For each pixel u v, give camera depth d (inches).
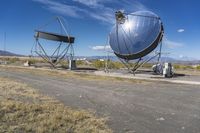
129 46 1568.7
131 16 1587.1
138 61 1626.5
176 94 830.5
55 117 464.4
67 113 507.2
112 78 1360.7
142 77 1433.3
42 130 392.8
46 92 804.6
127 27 1578.5
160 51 1592.0
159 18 1529.3
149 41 1514.5
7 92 728.3
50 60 2281.0
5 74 1437.0
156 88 984.9
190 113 557.3
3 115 466.3
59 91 842.8
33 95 711.7
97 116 510.6
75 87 965.2
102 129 422.6
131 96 776.3
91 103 648.4
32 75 1450.5
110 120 483.5
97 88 951.6
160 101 696.4
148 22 1533.0
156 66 1628.9
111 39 1662.2
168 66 1536.7
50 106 562.3
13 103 549.3
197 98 755.4
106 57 1813.5
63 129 408.5
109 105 627.8
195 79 1401.3
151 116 522.9
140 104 649.0
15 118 451.8
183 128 442.9
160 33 1533.0
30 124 423.2
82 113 511.2
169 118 509.4
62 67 2317.9
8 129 394.6
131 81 1234.6
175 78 1457.9
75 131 402.6
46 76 1413.6
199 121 491.5
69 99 697.0
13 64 2847.0
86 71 1894.7
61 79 1274.6
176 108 606.2
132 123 466.9
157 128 439.5
